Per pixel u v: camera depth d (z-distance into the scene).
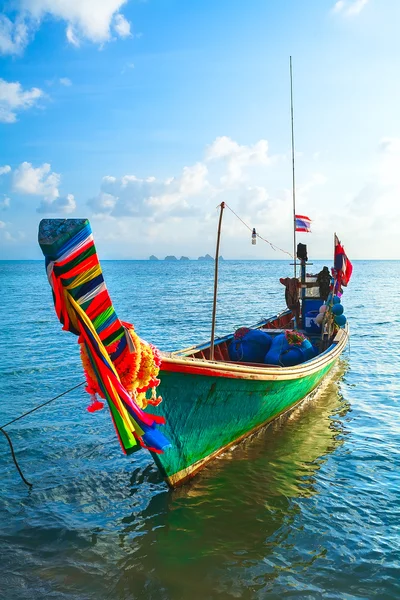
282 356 10.38
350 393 12.03
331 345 12.39
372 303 38.25
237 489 7.13
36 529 6.16
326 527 6.14
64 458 8.23
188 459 7.20
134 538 5.96
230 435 8.14
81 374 13.78
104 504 6.78
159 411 6.45
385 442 8.81
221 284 71.56
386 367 14.80
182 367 6.28
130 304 38.22
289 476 7.52
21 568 5.42
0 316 29.12
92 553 5.68
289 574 5.27
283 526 6.18
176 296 47.16
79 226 4.12
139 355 5.13
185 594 4.99
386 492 7.00
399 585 5.06
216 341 11.39
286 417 10.21
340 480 7.38
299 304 13.56
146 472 7.75
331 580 5.16
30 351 17.41
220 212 8.45
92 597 4.97
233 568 5.38
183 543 5.85
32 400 11.31
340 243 13.52
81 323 4.44
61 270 4.20
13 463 8.02
